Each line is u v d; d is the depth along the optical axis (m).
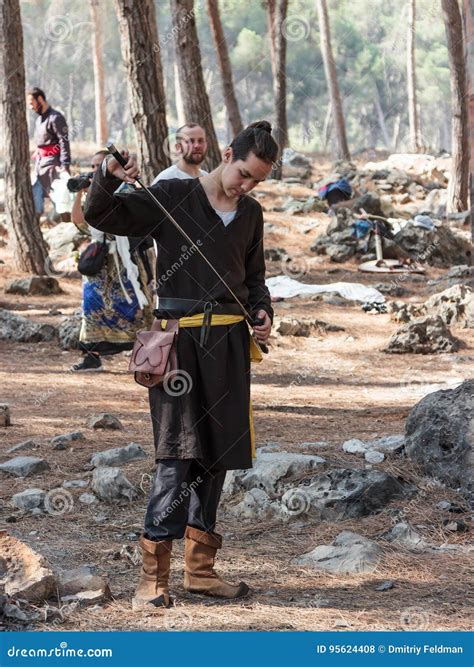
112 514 6.67
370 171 33.00
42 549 5.93
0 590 5.05
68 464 7.69
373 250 21.52
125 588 5.36
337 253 21.50
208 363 5.01
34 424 9.16
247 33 75.25
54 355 13.31
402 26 83.19
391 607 5.09
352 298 17.69
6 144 18.86
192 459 5.06
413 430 7.08
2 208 24.50
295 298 17.86
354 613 5.01
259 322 5.21
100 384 11.32
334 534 6.18
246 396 5.14
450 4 28.02
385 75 82.88
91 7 46.78
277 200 28.19
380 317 16.50
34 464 7.45
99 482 6.89
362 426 8.97
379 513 6.45
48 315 15.95
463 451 6.70
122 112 75.00
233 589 5.25
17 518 6.54
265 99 82.25
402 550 5.91
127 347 11.84
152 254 12.13
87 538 6.20
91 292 11.70
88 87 74.25
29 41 69.75
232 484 6.84
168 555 5.16
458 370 12.84
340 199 26.02
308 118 82.75
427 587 5.37
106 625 4.86
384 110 84.19
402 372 12.76
